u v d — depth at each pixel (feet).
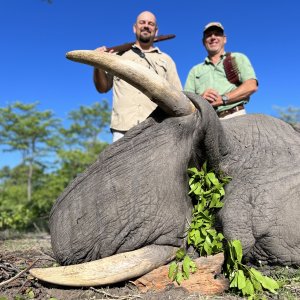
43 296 5.02
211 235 5.36
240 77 8.75
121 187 5.30
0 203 24.38
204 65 9.19
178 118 5.35
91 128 55.06
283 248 5.18
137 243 5.26
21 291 5.16
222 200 5.43
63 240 5.45
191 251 5.48
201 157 5.44
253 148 5.59
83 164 35.99
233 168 5.50
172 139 5.36
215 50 9.07
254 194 5.23
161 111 5.48
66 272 5.13
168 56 9.16
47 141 49.90
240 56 8.77
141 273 5.15
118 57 5.08
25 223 16.55
